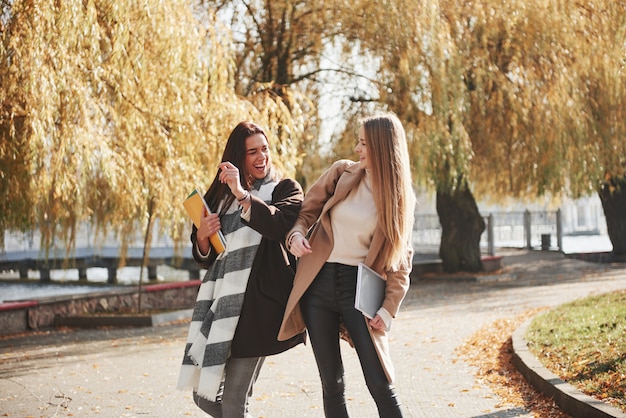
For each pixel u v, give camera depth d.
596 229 59.69
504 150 19.56
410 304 15.33
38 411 6.44
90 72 10.06
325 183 4.02
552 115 17.91
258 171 4.10
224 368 3.99
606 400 5.06
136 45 9.85
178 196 11.23
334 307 3.86
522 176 20.09
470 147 17.45
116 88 9.98
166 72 10.32
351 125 19.17
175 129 10.98
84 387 7.59
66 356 10.12
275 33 17.55
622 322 7.78
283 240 4.01
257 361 4.02
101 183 16.08
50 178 10.16
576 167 18.91
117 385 7.64
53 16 8.72
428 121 17.09
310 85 18.88
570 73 17.89
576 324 8.46
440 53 16.39
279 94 17.20
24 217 12.84
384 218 3.76
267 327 3.91
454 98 16.94
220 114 11.30
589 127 18.78
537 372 6.31
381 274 3.87
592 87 18.94
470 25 18.14
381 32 16.44
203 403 4.09
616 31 17.47
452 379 7.18
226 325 3.85
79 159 9.74
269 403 6.37
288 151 12.30
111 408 6.46
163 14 10.17
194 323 3.99
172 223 12.85
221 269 4.00
